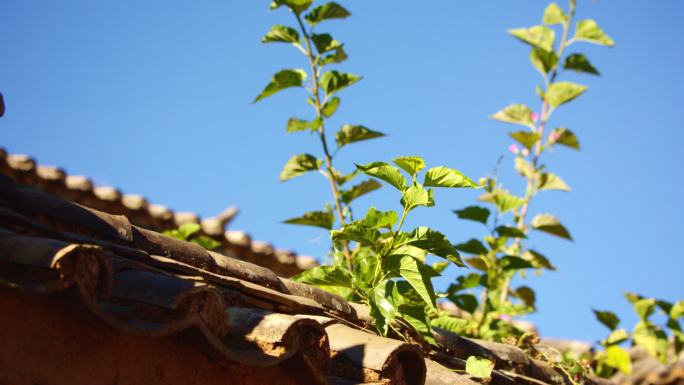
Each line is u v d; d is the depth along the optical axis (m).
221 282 1.81
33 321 1.50
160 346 1.65
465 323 2.66
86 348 1.56
